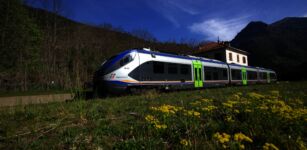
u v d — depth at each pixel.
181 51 45.38
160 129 3.16
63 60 24.14
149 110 5.07
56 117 4.51
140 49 10.74
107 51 32.34
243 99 6.05
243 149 2.47
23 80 18.73
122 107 5.78
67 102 7.05
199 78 13.93
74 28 32.06
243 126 3.16
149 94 8.95
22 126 3.92
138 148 2.55
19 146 2.77
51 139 3.05
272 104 4.60
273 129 2.98
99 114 4.77
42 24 26.16
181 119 3.75
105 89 9.54
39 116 4.68
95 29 38.50
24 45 20.36
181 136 2.97
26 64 19.80
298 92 8.94
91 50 29.34
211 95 8.73
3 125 3.93
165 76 11.40
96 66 26.34
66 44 27.27
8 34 18.94
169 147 2.68
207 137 2.90
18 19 20.30
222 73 16.70
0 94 13.53
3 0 18.78
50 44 24.58
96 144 2.82
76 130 3.42
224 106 4.73
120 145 2.64
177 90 13.37
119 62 9.65
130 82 9.66
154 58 11.00
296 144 2.46
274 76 28.77
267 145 2.16
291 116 3.36
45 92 15.05
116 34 41.25
